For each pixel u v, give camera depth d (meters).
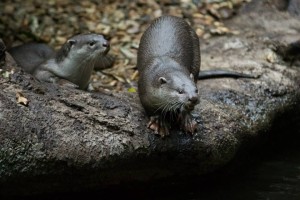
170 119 10.55
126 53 15.38
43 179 9.64
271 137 13.00
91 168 9.77
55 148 9.50
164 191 11.04
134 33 16.33
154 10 17.12
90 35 12.47
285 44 14.92
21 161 9.34
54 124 9.68
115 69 14.61
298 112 13.42
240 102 12.13
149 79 10.30
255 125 11.88
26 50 13.74
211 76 13.14
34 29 16.38
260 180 11.69
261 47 14.99
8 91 9.94
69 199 10.30
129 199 10.70
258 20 16.42
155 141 10.25
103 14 17.11
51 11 17.14
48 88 10.46
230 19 16.69
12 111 9.55
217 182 11.48
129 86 13.73
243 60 14.29
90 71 12.66
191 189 11.23
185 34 11.67
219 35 15.87
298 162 12.76
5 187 9.53
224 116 11.26
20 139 9.35
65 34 16.34
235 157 11.41
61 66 12.45
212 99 11.95
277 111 12.66
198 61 11.92
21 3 17.30
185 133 10.51
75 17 16.98
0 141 9.24
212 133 10.73
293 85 13.41
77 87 12.06
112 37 16.17
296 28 16.08
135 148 10.04
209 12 16.91
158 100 10.02
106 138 9.88
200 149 10.53
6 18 16.64
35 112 9.71
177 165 10.63
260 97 12.55
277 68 13.92
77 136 9.70
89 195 10.41
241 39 15.47
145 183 10.73
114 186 10.45
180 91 9.77
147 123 10.41
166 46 11.29
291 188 11.34
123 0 17.61
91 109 10.21
